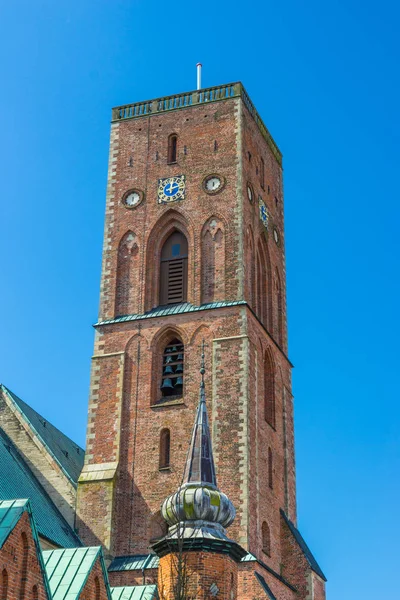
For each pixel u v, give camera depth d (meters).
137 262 78.38
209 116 81.50
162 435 71.50
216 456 68.94
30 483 69.12
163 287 77.69
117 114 84.62
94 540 68.25
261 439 72.62
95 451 72.06
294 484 78.62
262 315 80.62
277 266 85.19
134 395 73.25
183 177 79.88
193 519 50.94
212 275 75.69
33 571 42.12
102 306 77.44
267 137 88.06
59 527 67.25
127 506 69.75
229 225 76.81
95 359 75.19
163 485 69.69
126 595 52.78
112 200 81.19
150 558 67.25
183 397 71.94
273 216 86.06
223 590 49.38
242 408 69.94
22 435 72.81
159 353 74.44
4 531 40.88
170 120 82.50
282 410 79.06
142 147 82.38
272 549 71.12
